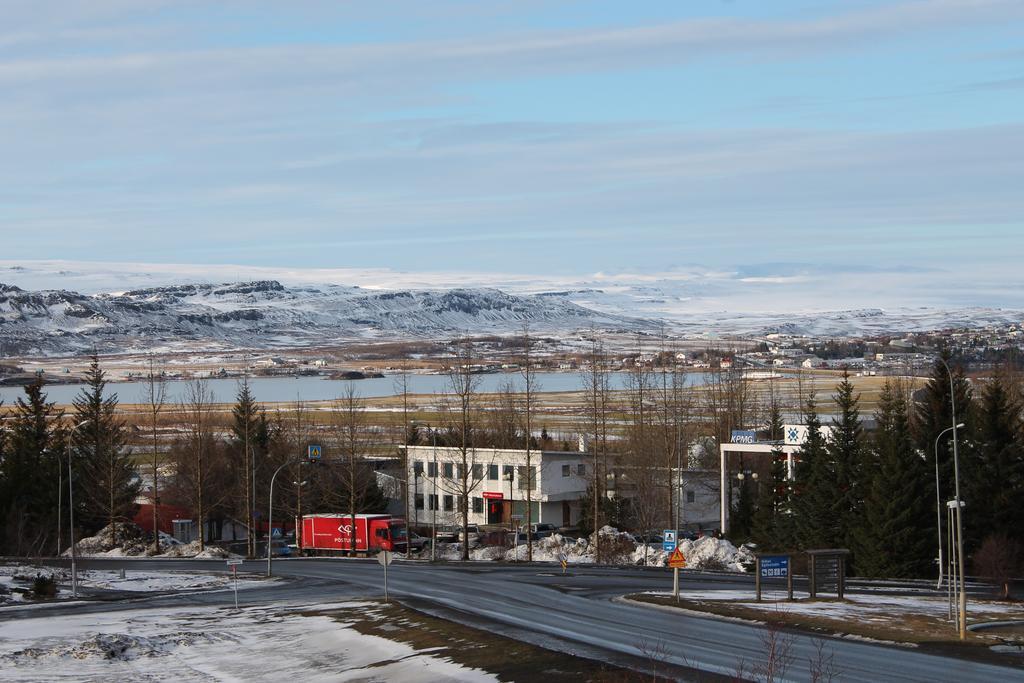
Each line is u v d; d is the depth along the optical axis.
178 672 69.75
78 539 174.12
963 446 128.50
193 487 179.25
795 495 143.75
